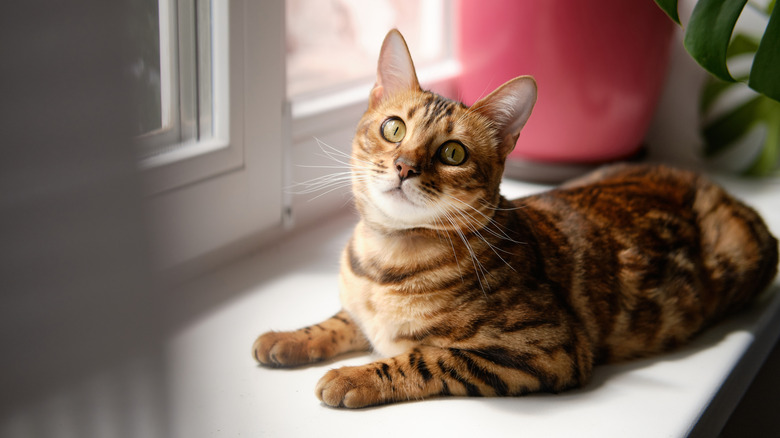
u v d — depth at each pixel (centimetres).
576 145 112
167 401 54
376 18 121
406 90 82
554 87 108
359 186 80
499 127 81
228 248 93
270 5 91
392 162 77
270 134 94
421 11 125
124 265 47
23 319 46
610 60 107
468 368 76
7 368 47
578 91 108
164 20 81
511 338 77
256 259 96
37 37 43
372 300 79
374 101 82
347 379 74
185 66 86
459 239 79
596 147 113
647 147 128
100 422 51
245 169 92
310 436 71
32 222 44
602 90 108
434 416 74
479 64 110
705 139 121
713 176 122
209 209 89
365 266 80
